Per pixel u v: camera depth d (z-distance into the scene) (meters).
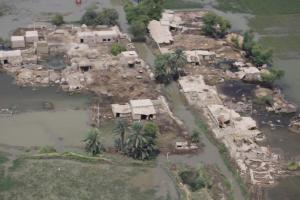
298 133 172.75
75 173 144.38
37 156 150.88
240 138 165.50
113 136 164.50
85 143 160.50
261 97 190.50
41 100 184.62
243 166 152.38
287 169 153.12
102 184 140.38
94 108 180.38
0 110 177.12
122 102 184.50
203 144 163.00
